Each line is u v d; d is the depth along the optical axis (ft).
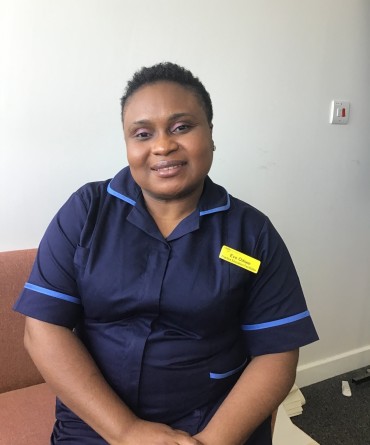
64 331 2.91
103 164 4.54
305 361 6.51
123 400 2.89
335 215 6.20
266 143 5.38
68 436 2.92
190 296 2.78
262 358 3.00
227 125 5.08
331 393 6.35
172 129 2.75
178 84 2.80
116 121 4.49
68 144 4.33
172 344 2.85
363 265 6.68
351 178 6.19
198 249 2.90
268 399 2.84
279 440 4.81
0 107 3.97
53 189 4.37
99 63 4.27
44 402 3.70
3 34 3.84
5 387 3.90
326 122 5.75
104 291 2.82
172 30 4.53
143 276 2.81
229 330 3.05
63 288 2.90
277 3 5.03
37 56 4.00
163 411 2.90
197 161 2.78
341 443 5.32
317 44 5.41
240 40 4.91
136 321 2.89
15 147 4.12
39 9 3.92
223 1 4.72
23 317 3.94
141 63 4.46
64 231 2.97
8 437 3.25
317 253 6.21
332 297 6.53
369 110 6.06
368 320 7.00
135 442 2.60
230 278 2.84
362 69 5.84
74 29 4.09
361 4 5.59
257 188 5.48
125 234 2.92
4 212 4.23
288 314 2.99
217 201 3.07
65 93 4.20
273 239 3.06
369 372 6.69
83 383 2.74
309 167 5.78
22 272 3.97
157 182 2.81
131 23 4.32
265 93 5.21
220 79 4.91
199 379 2.91
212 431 2.68
